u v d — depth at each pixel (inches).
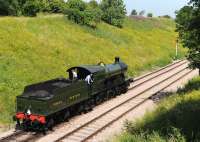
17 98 730.8
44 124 713.0
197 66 949.8
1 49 1061.8
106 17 2126.0
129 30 2246.6
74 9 1728.6
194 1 660.1
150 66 1718.8
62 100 764.6
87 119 832.3
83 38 1576.0
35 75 1028.5
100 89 959.6
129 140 609.3
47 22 1520.7
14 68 1000.9
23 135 702.5
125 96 1106.1
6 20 1310.3
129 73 1450.5
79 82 836.0
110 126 789.9
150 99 1075.9
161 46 2261.3
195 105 754.2
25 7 1592.0
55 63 1184.2
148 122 716.0
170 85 1323.8
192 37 802.8
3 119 770.8
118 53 1653.5
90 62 1366.9
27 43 1202.0
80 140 690.2
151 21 2997.0
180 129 577.3
